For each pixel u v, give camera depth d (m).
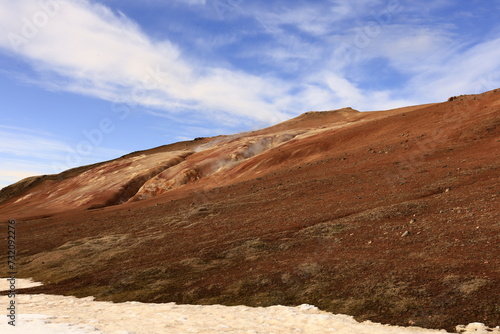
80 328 10.74
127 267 27.67
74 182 120.56
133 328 12.48
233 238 30.64
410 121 65.50
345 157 56.84
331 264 21.12
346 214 32.09
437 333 12.70
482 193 29.77
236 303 18.45
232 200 47.00
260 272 21.83
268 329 13.33
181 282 22.59
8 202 134.62
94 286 24.59
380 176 42.75
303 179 50.25
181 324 14.16
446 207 28.25
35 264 34.50
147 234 38.53
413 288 16.17
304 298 17.61
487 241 20.33
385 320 14.27
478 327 12.60
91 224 51.66
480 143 45.44
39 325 10.63
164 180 91.50
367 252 22.41
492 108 55.84
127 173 109.88
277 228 31.53
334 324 13.93
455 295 15.00
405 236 23.83
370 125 73.06
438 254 19.92
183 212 45.91
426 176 38.62
